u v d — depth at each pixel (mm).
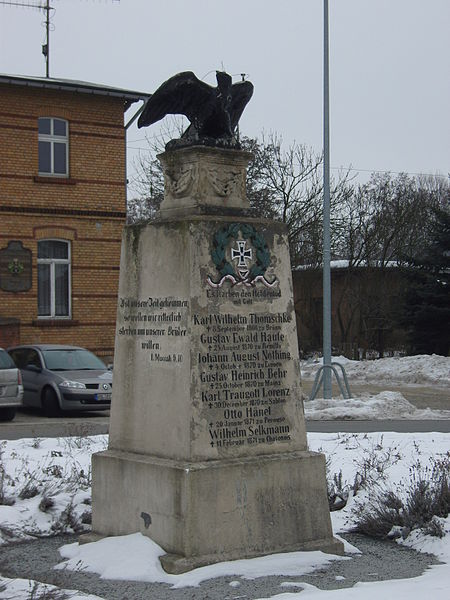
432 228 39969
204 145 7605
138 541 7199
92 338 27000
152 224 7633
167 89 7688
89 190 26969
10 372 19828
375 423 19297
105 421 19812
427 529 7984
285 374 7633
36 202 26250
